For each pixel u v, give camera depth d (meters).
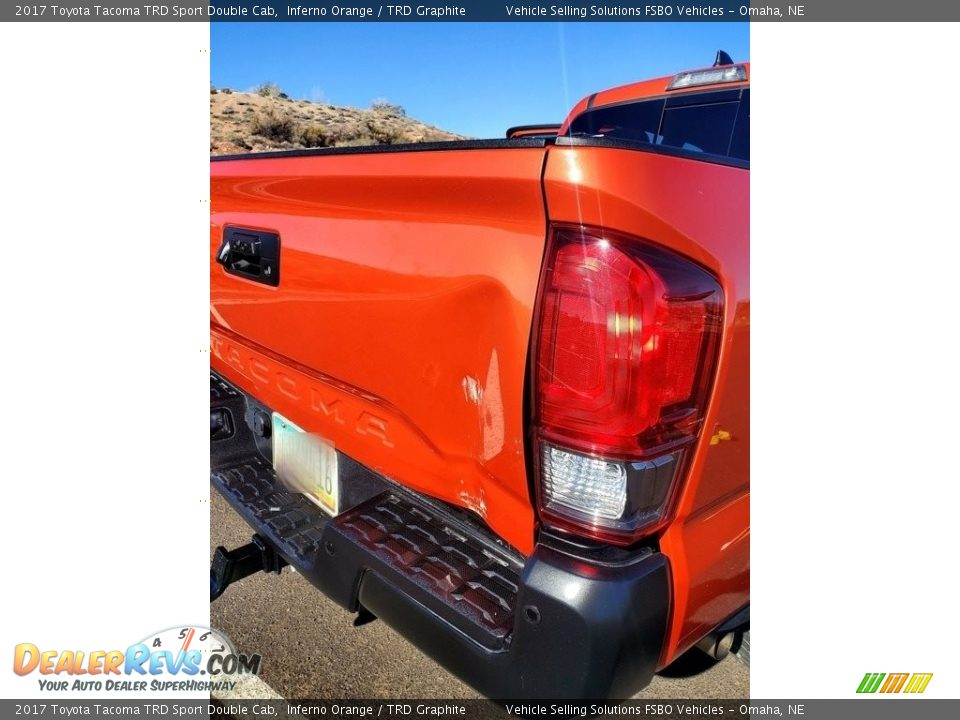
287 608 2.25
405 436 1.57
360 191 1.51
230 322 2.16
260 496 2.10
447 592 1.42
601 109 3.33
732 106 2.84
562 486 1.23
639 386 1.14
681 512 1.25
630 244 1.13
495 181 1.20
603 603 1.16
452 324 1.36
